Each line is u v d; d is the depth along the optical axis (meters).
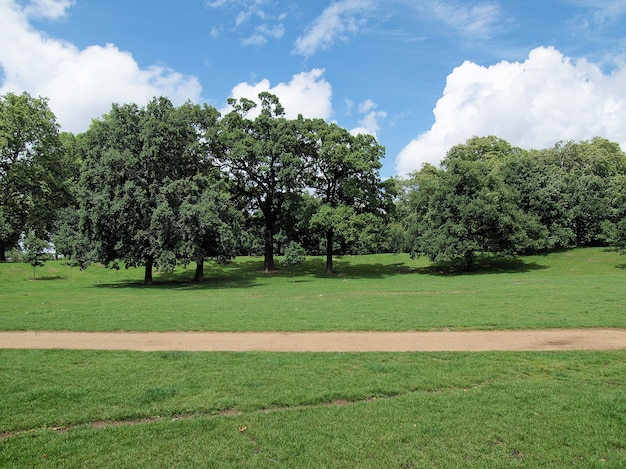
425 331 12.69
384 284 33.12
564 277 35.16
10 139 34.88
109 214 28.70
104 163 29.61
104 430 6.00
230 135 39.91
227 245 33.31
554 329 12.61
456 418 6.19
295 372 8.59
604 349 10.13
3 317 15.78
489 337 11.77
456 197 43.81
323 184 45.38
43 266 44.84
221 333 12.91
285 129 40.69
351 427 5.97
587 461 5.01
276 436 5.73
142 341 11.94
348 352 10.27
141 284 35.38
